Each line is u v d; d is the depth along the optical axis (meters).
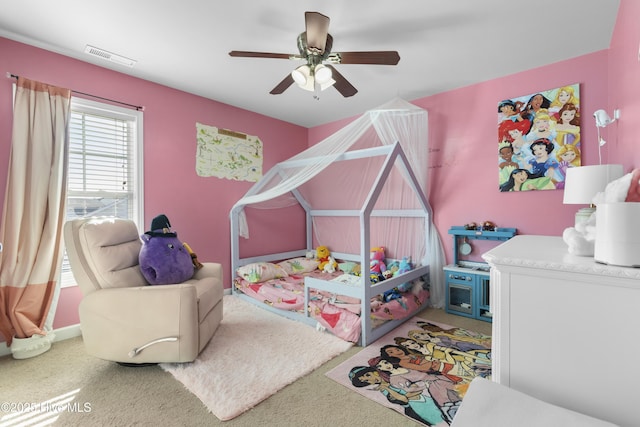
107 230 2.16
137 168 2.90
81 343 2.39
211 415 1.55
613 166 1.49
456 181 3.26
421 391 1.74
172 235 2.53
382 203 3.76
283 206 4.32
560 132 2.65
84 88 2.58
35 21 2.04
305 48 1.98
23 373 1.95
